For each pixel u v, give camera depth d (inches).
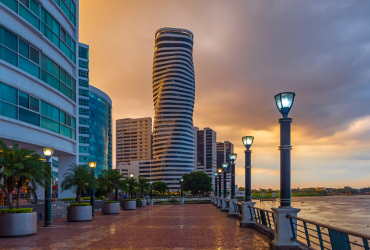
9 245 432.5
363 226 2635.3
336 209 4931.1
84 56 3868.1
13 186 573.0
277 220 372.2
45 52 1011.3
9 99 824.3
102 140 5565.9
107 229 614.5
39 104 967.6
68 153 1207.6
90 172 957.8
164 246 418.0
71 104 1253.1
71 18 1253.1
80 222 767.1
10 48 834.8
